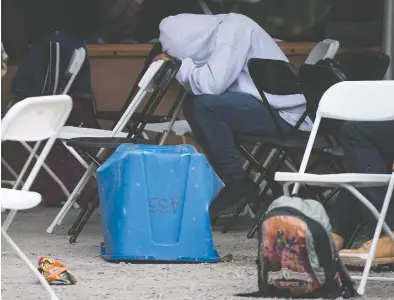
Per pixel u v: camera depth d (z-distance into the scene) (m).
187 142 26.53
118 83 26.72
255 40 20.53
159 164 16.72
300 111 20.31
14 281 14.70
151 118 22.75
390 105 15.12
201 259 16.70
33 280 14.79
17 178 24.00
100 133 20.77
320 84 17.81
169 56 19.59
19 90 23.92
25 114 11.77
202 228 16.78
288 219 12.79
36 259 16.92
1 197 11.86
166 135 22.17
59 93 24.14
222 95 20.11
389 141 15.80
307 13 27.91
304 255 12.79
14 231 20.86
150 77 19.25
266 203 23.23
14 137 11.92
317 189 20.48
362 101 15.27
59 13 27.36
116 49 26.59
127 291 13.95
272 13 27.91
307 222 12.77
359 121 15.63
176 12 27.09
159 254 16.67
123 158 16.73
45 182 25.55
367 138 15.80
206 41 20.88
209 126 20.05
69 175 25.03
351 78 19.98
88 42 27.50
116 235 16.72
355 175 13.70
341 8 25.81
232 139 20.16
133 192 16.69
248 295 13.30
